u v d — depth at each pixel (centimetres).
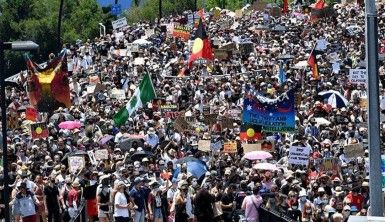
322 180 5162
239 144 5969
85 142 5969
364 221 2786
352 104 7462
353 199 4903
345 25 11525
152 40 11031
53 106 6138
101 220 4778
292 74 8788
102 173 5012
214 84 8269
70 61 9812
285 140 6209
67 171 5178
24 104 7756
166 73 9200
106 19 18838
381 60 8550
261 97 5875
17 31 18362
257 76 8606
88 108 7400
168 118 7062
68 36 18288
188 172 5172
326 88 8031
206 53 8550
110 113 7169
